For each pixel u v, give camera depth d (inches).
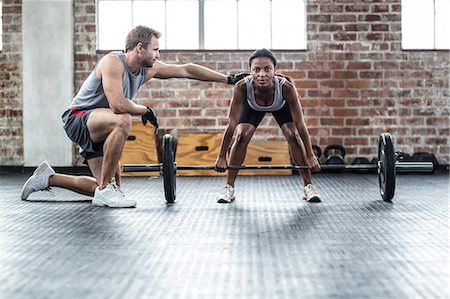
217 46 275.3
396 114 272.1
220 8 275.0
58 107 274.7
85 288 77.3
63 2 272.8
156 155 261.4
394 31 270.8
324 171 260.1
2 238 111.2
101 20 276.8
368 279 81.2
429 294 73.9
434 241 106.7
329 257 94.3
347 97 271.3
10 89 278.2
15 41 277.6
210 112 273.0
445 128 271.9
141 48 149.0
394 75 271.3
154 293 74.8
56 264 90.7
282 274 83.9
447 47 274.7
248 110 162.1
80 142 155.6
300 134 156.2
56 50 274.1
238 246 102.9
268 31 274.7
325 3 270.2
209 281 80.3
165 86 272.7
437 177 240.1
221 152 158.1
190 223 127.1
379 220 130.0
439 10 274.4
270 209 148.3
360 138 271.4
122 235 113.6
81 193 162.6
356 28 270.4
